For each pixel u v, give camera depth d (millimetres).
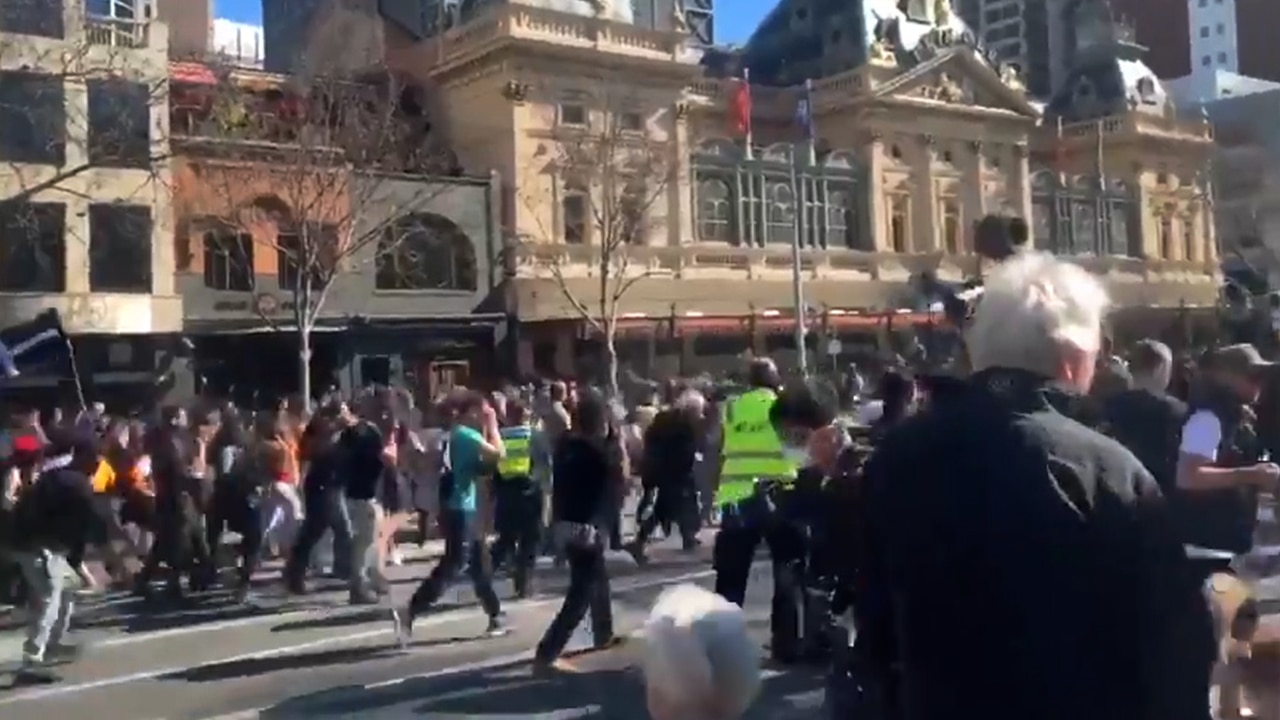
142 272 35562
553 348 43406
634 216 42188
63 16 33531
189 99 39438
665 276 46562
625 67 46094
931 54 56312
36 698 10430
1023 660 2859
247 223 36875
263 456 15523
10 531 11516
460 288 42125
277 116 39875
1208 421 6348
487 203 42750
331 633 12852
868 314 50156
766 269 49625
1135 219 67312
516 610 13820
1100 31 70188
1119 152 67625
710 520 21391
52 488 11438
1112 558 2867
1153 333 65750
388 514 17547
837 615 7098
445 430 18922
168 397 35375
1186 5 105250
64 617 11922
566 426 17516
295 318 34719
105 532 11922
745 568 9930
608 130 45750
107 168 34344
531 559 14562
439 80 46469
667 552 17969
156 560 15578
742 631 3211
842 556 7094
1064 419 3061
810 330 48594
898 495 3104
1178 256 69375
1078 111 69875
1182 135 69938
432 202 41250
